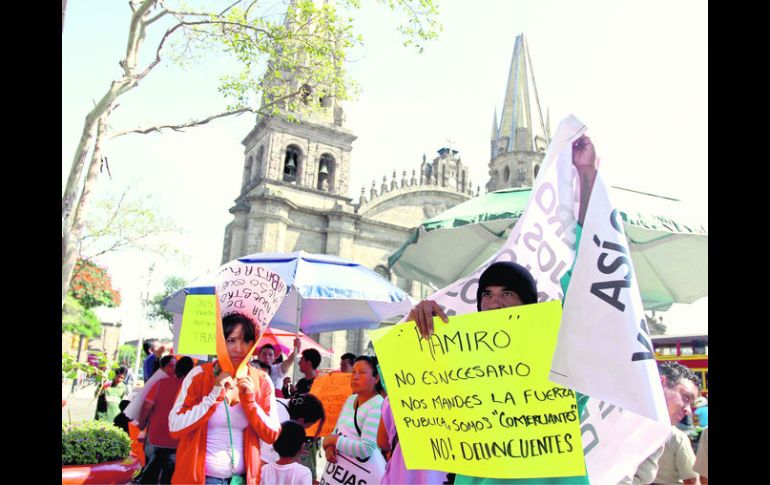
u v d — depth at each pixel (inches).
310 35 528.4
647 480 197.3
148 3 387.2
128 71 390.9
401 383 130.6
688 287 303.6
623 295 102.6
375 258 1807.3
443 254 350.0
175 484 164.1
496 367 119.0
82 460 282.4
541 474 112.3
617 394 98.9
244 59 505.4
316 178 1763.0
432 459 124.4
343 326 522.0
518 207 299.4
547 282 127.2
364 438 200.7
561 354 104.6
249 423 175.8
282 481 206.4
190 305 220.5
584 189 119.3
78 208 380.2
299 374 715.4
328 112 1812.3
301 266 361.7
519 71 2187.5
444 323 125.9
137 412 308.7
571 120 121.9
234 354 171.9
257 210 1628.9
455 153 2089.1
